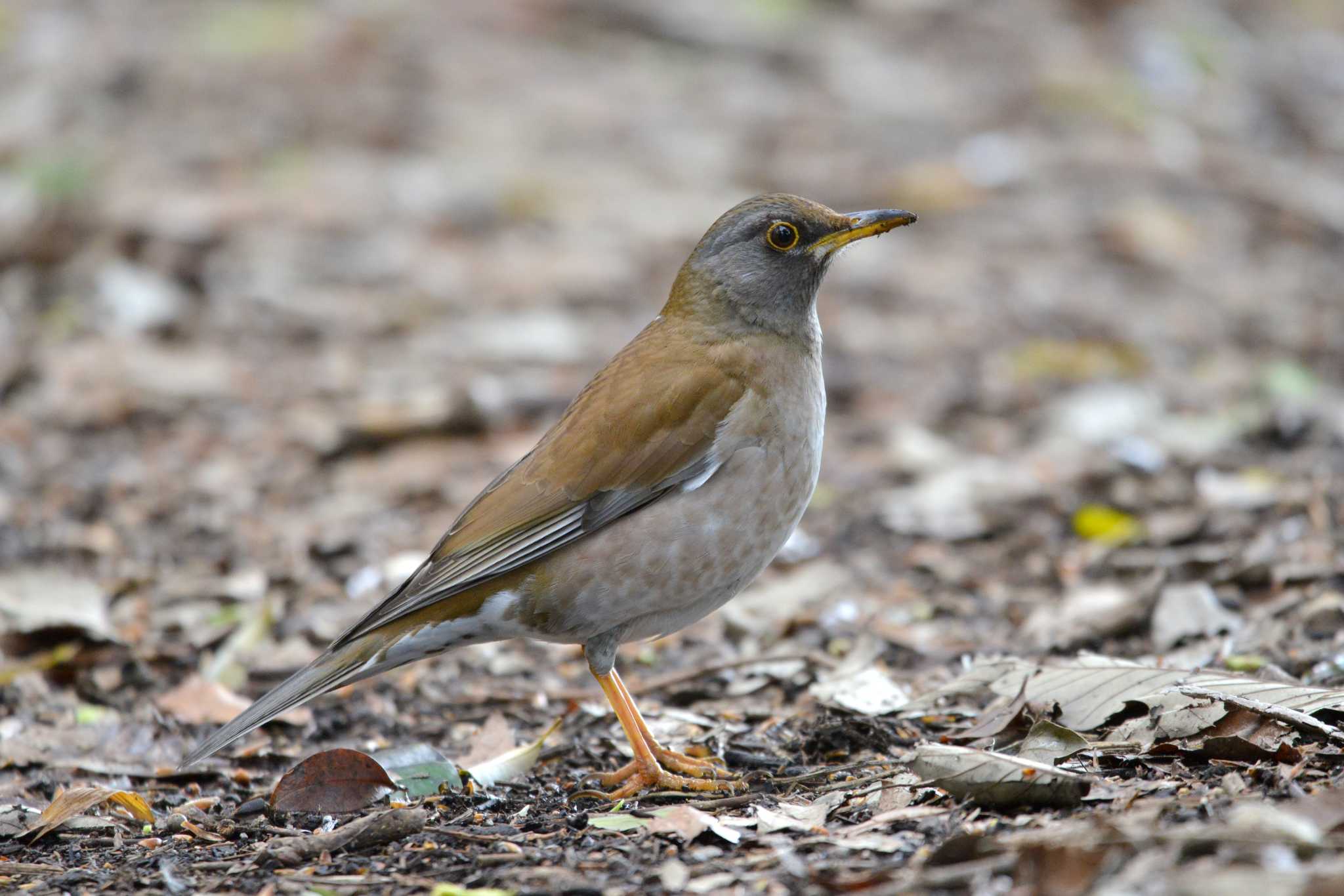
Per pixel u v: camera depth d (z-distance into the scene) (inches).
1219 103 965.2
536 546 295.1
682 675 369.7
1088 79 944.9
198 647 400.8
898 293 700.7
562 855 252.8
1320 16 1178.6
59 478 516.4
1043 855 215.8
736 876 236.5
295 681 291.0
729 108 894.4
